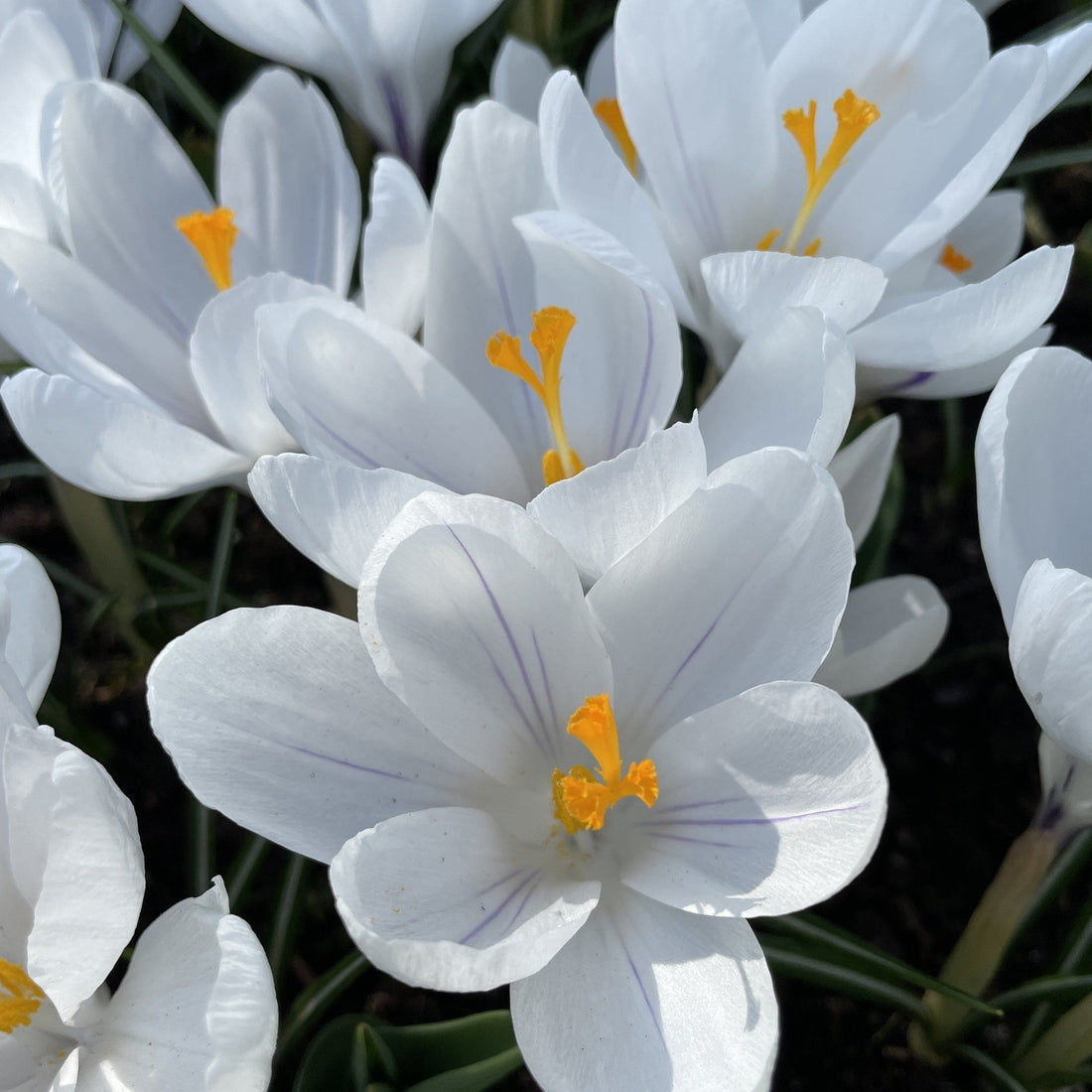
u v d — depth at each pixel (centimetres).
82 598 48
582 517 36
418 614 36
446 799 36
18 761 35
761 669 36
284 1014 43
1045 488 38
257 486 36
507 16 49
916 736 46
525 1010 35
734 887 35
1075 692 35
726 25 39
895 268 40
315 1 42
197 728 35
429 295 39
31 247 40
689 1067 35
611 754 36
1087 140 53
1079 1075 40
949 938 44
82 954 35
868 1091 42
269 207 42
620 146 43
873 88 41
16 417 38
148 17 45
